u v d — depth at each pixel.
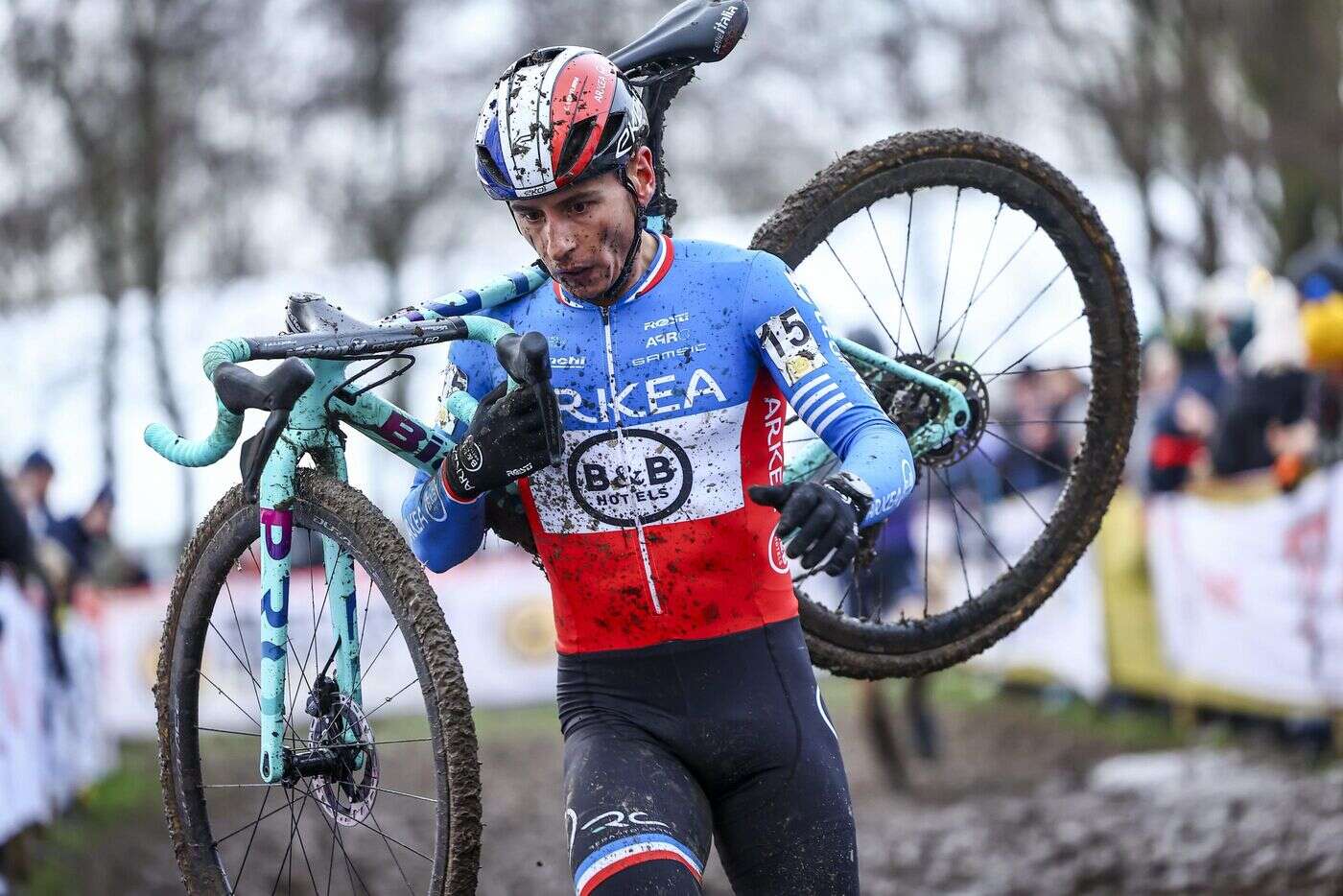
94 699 14.81
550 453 4.62
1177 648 14.72
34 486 15.32
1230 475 13.66
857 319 12.88
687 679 4.89
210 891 5.07
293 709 4.92
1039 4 26.27
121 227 26.67
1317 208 24.02
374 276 29.72
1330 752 12.38
